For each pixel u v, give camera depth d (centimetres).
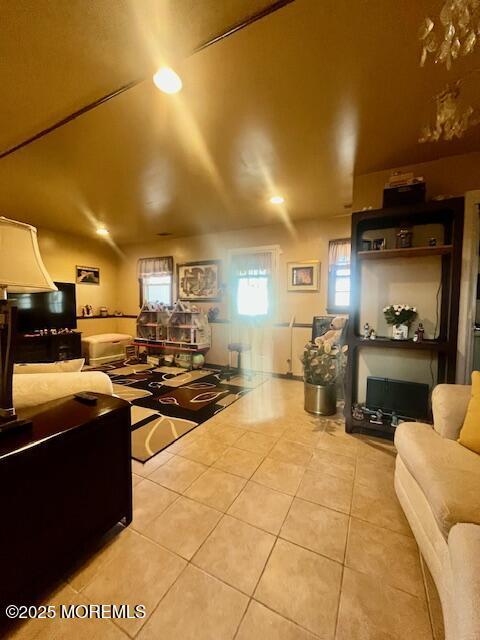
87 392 155
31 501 105
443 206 211
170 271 555
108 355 529
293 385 400
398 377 252
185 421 273
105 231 502
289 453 217
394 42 129
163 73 147
